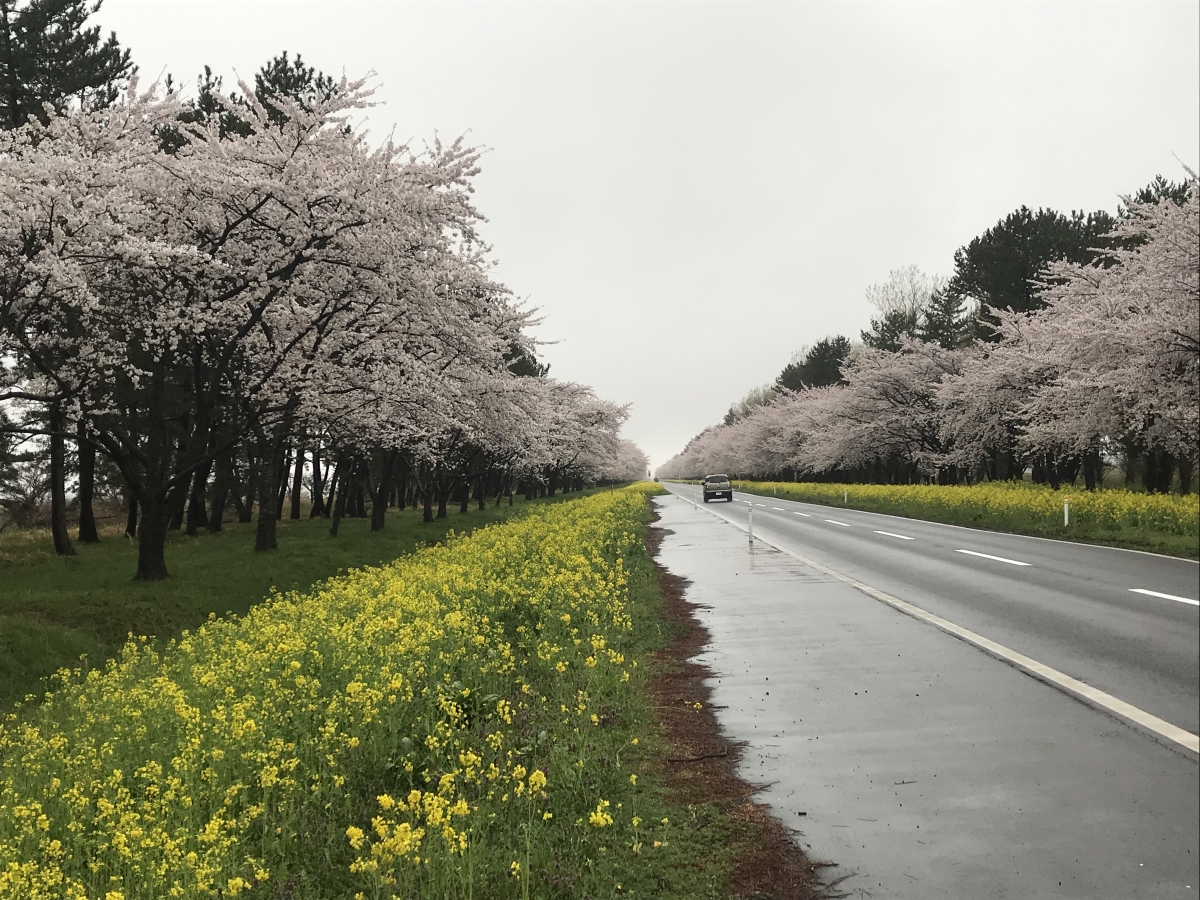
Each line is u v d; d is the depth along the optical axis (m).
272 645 8.19
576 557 14.26
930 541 20.81
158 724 6.23
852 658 8.51
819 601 12.19
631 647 9.52
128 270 15.10
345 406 20.58
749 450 94.69
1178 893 3.67
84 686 8.86
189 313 16.08
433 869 3.99
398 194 16.20
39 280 13.34
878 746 5.85
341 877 4.27
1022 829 4.40
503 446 34.22
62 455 23.52
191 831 4.57
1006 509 25.50
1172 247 20.80
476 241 18.64
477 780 5.12
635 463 163.38
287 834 4.60
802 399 75.75
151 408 20.47
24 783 5.73
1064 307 30.64
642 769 5.68
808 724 6.48
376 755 5.58
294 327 18.47
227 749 5.49
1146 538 18.06
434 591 11.09
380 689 6.34
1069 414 26.09
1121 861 3.99
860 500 40.88
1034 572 14.09
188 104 17.89
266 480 22.48
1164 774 4.97
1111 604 10.68
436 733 5.72
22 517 28.98
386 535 29.42
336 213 15.67
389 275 16.41
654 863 4.30
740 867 4.23
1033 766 5.25
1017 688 7.01
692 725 6.64
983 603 11.24
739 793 5.20
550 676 7.95
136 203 14.71
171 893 3.87
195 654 9.28
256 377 17.48
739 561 18.14
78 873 4.44
